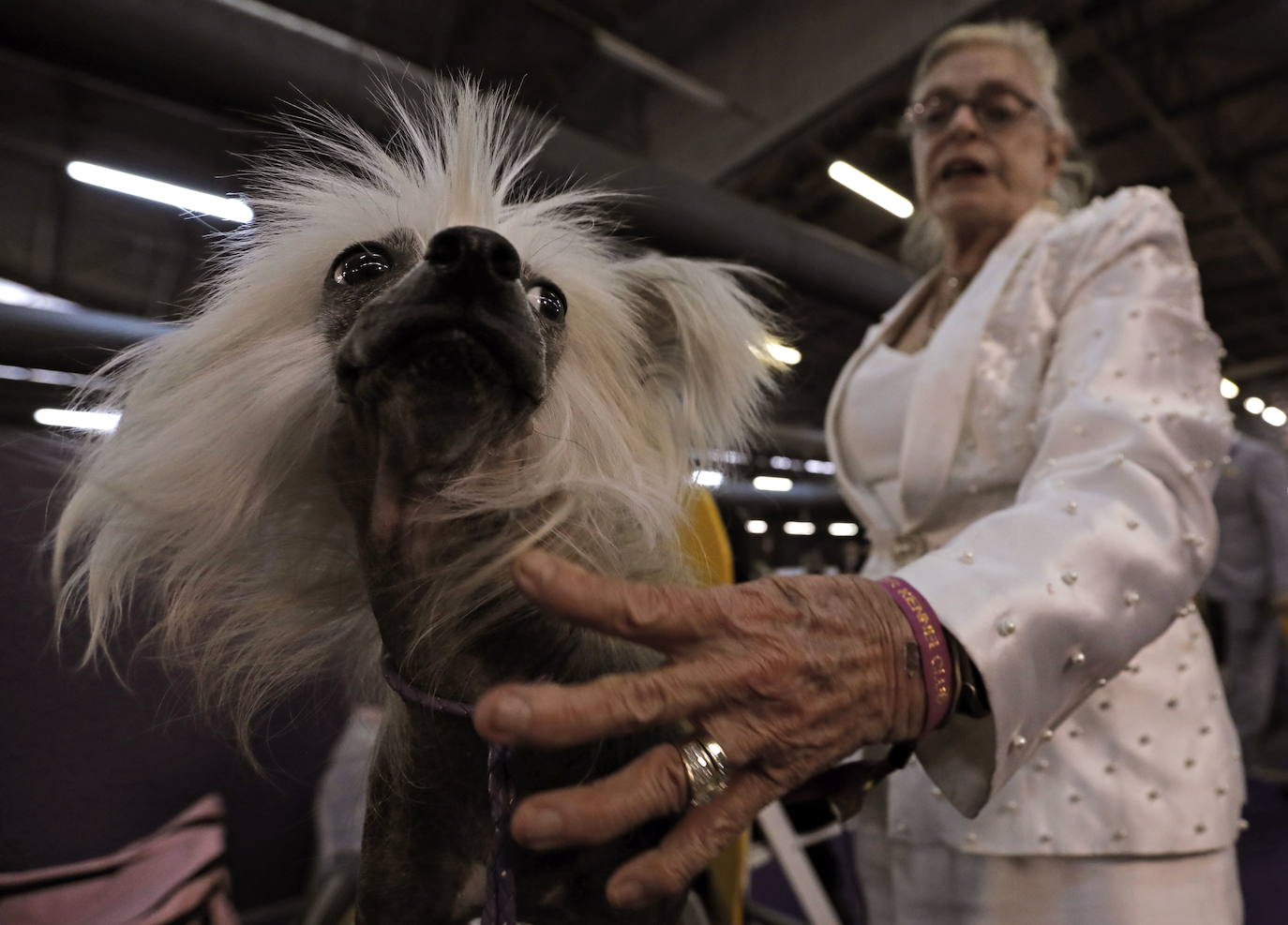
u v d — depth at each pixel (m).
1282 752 3.27
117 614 0.71
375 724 0.84
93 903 1.02
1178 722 0.88
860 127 5.91
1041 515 0.63
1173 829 0.83
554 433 0.59
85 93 4.74
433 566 0.56
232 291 0.67
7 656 1.11
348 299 0.60
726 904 0.83
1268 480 2.65
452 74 0.76
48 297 7.53
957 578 0.56
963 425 0.98
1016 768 0.57
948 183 1.19
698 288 0.73
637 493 0.61
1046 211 1.20
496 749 0.54
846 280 3.63
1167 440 0.69
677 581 0.62
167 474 0.61
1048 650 0.55
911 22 4.31
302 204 0.70
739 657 0.44
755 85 5.11
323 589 0.66
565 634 0.56
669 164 5.64
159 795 1.17
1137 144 6.68
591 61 5.32
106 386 0.68
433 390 0.52
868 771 0.67
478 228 0.51
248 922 1.18
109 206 6.24
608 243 0.81
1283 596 2.57
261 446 0.61
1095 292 0.88
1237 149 6.75
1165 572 0.62
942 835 0.94
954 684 0.52
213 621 0.68
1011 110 1.17
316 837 1.18
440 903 0.60
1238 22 5.27
